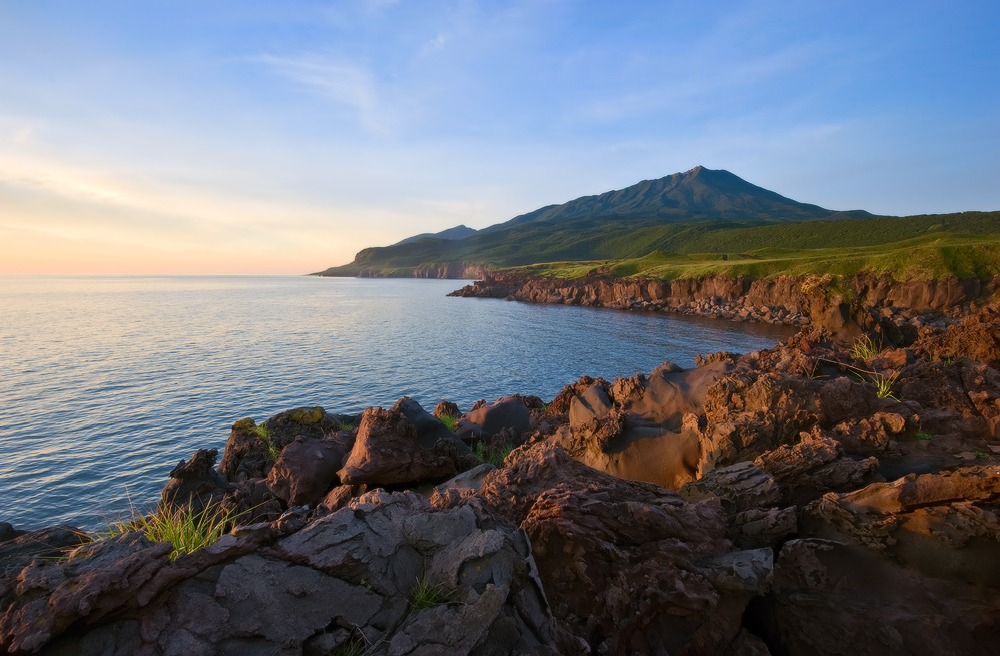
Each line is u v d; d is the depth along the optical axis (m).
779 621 6.43
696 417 10.75
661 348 65.12
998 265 76.31
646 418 12.20
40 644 3.55
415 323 97.00
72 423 33.28
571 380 47.41
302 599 4.40
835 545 6.52
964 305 75.75
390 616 4.58
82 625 3.86
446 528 5.46
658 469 10.66
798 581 6.48
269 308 140.38
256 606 4.21
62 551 5.24
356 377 48.12
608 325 89.38
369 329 87.75
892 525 6.28
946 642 5.62
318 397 40.56
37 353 62.38
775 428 9.80
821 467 8.15
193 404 38.19
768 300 96.62
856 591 6.23
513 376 49.00
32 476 24.69
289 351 63.75
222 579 4.30
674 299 116.62
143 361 56.56
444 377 48.41
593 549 6.51
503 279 197.62
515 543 5.57
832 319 19.50
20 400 39.25
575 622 6.09
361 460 11.26
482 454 16.62
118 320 106.31
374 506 5.57
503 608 4.76
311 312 125.44
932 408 10.04
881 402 9.95
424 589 4.82
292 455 12.63
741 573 5.98
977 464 7.88
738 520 7.41
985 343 12.78
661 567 6.23
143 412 35.91
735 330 80.38
